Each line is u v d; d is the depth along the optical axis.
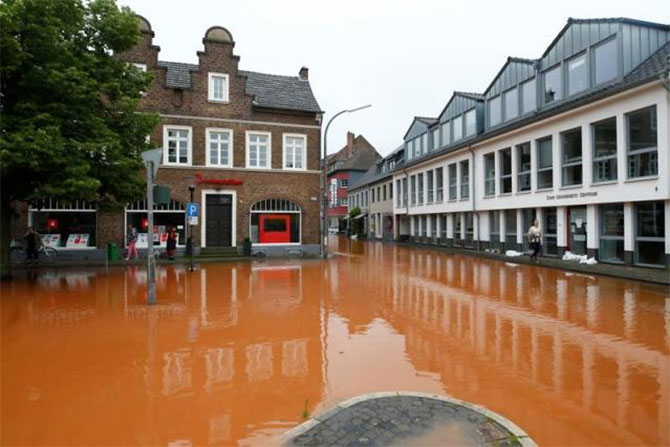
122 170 13.99
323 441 3.83
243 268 18.30
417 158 34.47
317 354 6.46
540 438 3.99
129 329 7.86
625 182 15.46
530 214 21.17
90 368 5.83
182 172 22.64
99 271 16.98
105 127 13.45
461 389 5.14
